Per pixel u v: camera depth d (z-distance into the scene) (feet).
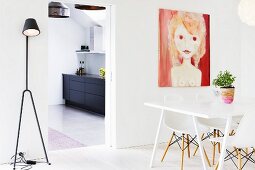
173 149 16.22
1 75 13.60
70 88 31.12
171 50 17.72
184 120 14.19
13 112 13.91
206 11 18.90
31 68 14.19
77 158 14.58
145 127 17.17
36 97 14.35
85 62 33.65
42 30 14.37
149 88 17.21
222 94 13.23
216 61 19.40
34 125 14.35
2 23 13.52
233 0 19.90
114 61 16.16
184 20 18.07
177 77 17.98
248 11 12.74
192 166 13.56
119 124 16.38
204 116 10.31
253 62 19.99
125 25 16.30
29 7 14.03
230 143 11.10
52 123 23.26
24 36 13.97
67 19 32.60
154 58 17.29
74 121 24.04
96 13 27.58
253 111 10.58
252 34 20.03
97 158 14.61
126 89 16.49
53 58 32.19
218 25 19.36
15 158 13.02
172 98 14.20
